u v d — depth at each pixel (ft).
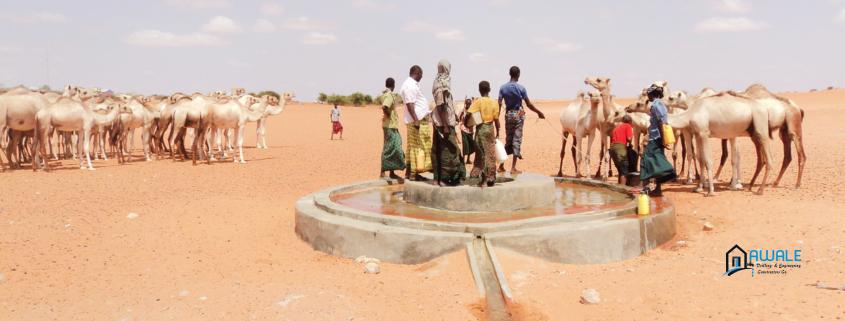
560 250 26.25
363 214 29.25
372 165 68.03
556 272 25.32
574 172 58.59
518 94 41.42
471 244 25.81
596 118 47.37
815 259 26.27
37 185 51.67
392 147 40.93
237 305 21.94
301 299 22.38
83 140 65.10
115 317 21.16
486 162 31.53
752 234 30.76
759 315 20.48
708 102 41.06
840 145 77.00
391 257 26.84
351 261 27.48
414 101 34.68
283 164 68.80
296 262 27.66
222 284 24.53
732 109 40.09
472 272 24.27
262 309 21.53
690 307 21.54
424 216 29.78
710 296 22.56
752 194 40.78
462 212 30.91
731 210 36.17
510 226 26.86
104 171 61.87
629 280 24.59
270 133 134.41
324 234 29.01
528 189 31.94
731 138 42.78
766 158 40.50
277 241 31.42
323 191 36.47
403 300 22.57
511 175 37.35
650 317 20.85
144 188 49.83
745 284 23.70
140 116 72.49
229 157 77.20
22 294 23.80
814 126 110.73
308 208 32.22
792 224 31.99
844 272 24.30
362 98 331.36
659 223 29.58
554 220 27.73
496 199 31.01
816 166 57.11
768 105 41.50
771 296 22.24
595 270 25.93
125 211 39.65
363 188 39.50
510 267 25.17
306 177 56.95
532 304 22.27
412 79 35.12
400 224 27.94
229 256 28.91
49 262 28.14
